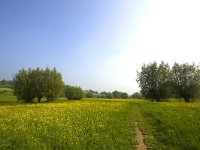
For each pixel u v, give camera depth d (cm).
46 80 7925
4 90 13700
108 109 3506
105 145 1257
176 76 8094
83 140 1352
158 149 1239
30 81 7719
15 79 7750
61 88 8269
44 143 1245
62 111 3212
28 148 1139
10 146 1180
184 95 8075
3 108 4228
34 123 2011
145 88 8250
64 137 1390
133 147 1285
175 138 1395
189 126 1783
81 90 10869
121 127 1853
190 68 7950
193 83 7919
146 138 1491
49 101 8162
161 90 8056
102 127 1788
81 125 1873
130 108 4056
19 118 2403
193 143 1251
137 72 8481
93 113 2856
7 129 1694
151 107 4156
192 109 3578
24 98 7762
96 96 16812
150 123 2133
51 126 1828
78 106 4328
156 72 8106
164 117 2417
